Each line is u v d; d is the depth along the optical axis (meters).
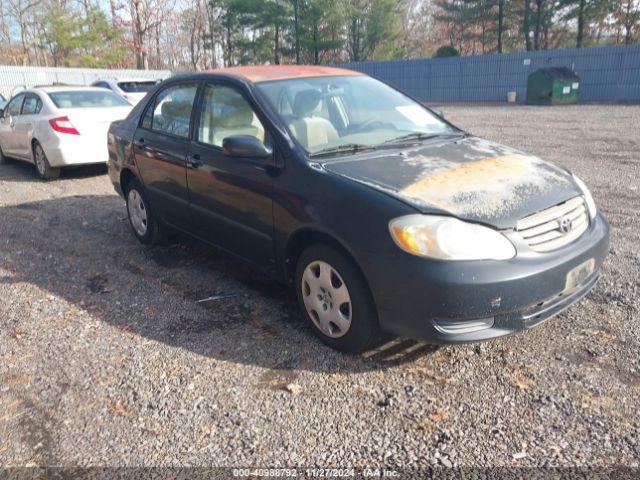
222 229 4.29
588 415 2.80
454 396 3.00
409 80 33.91
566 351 3.38
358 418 2.85
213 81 4.47
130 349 3.60
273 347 3.56
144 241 5.62
